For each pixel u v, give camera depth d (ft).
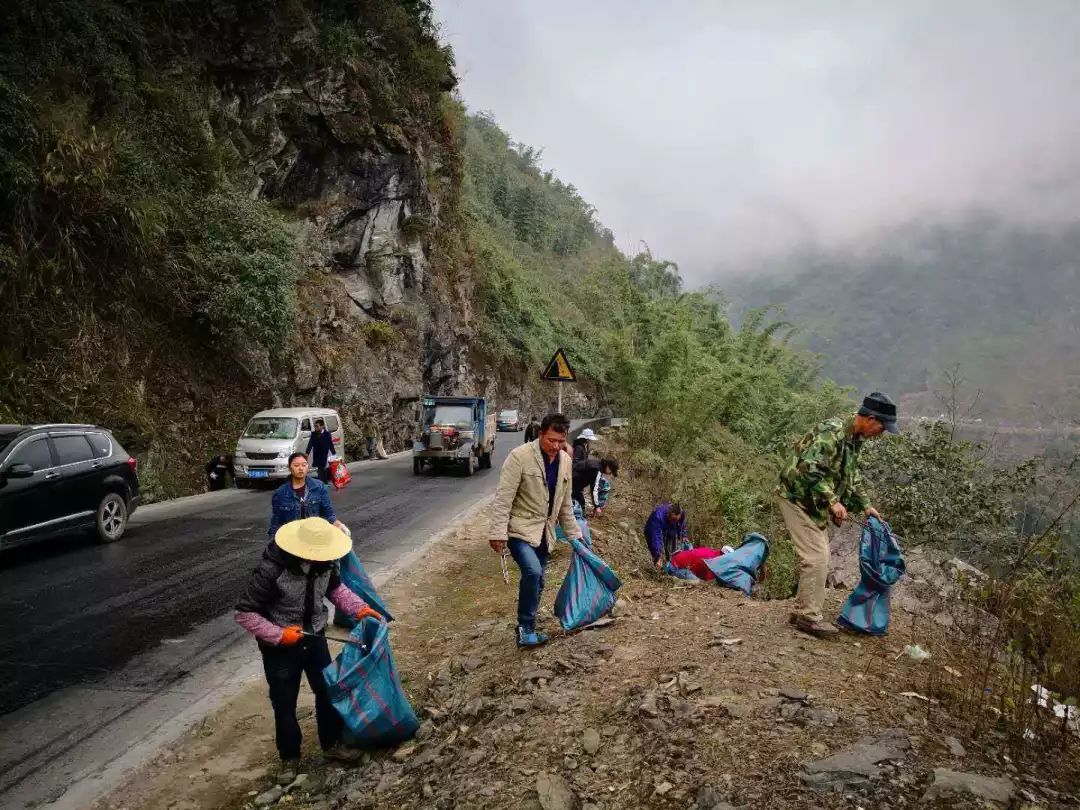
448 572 29.53
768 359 83.76
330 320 84.69
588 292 221.66
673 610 19.16
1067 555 20.54
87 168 48.78
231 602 24.54
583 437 34.37
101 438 33.76
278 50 79.41
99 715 15.93
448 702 15.43
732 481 41.93
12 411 41.14
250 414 64.75
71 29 53.36
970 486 29.43
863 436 16.21
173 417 55.57
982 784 9.80
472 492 53.16
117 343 51.24
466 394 130.00
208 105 71.36
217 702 16.81
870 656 15.34
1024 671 13.66
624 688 13.84
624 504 41.45
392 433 96.22
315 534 13.05
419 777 12.35
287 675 13.43
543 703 13.64
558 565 28.68
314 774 13.33
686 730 11.69
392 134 94.84
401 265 101.96
